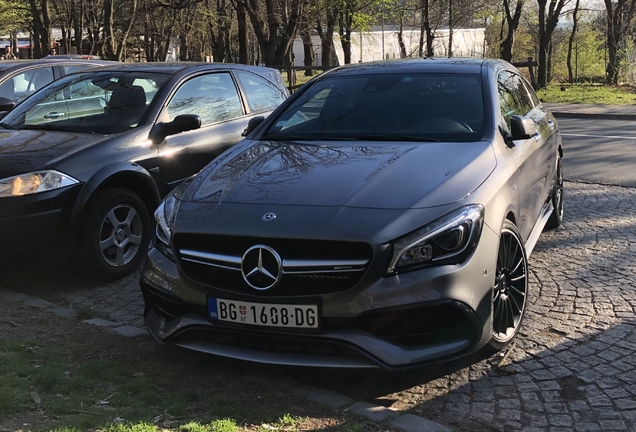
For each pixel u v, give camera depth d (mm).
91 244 4973
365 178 3486
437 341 3156
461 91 4574
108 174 5047
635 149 11344
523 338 3947
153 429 2781
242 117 6707
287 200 3350
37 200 4613
